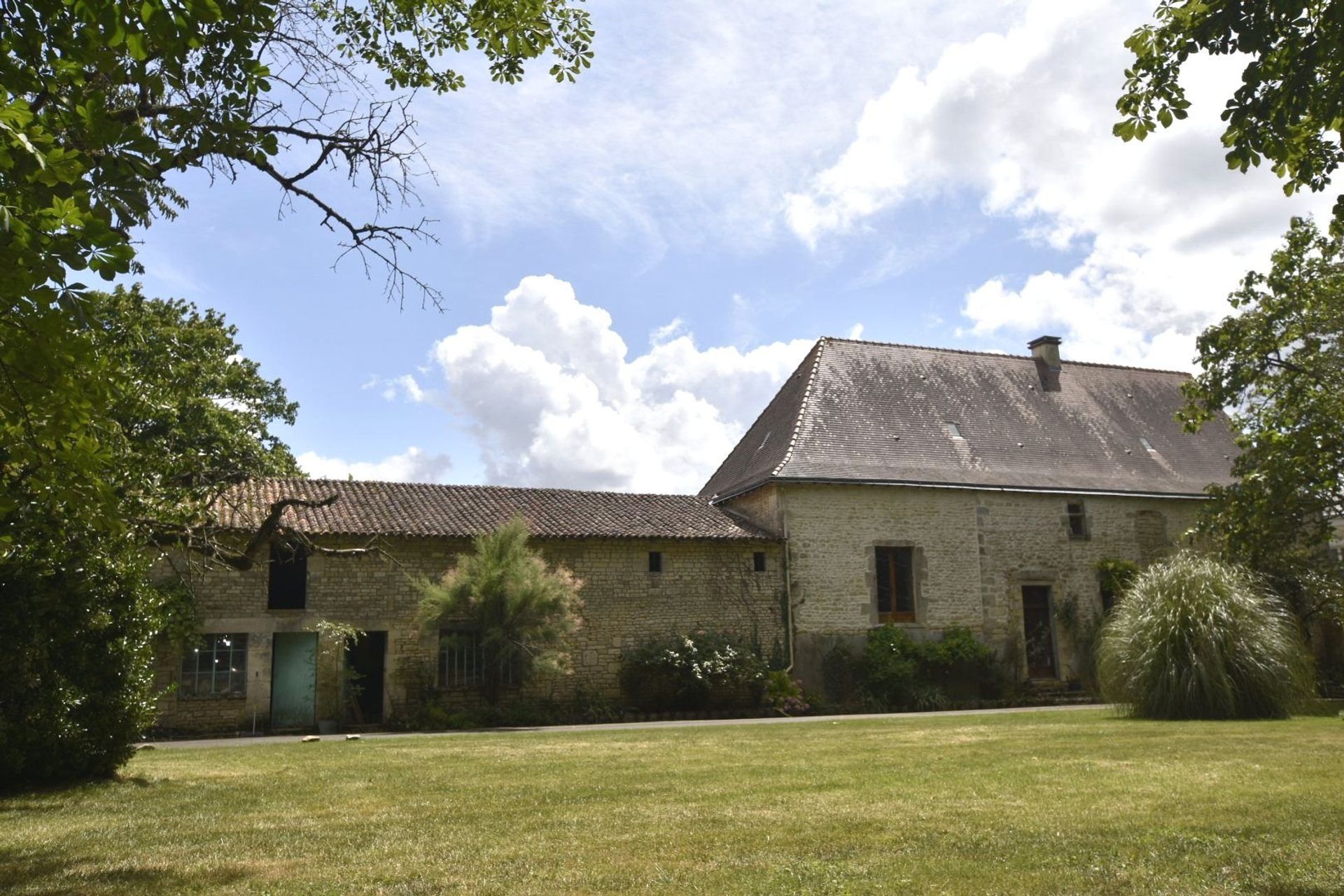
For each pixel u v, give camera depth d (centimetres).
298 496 1894
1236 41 540
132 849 550
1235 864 457
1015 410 2645
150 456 932
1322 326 1862
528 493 2203
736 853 507
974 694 2217
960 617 2280
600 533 1989
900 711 2089
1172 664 1388
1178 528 2553
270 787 826
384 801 734
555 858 502
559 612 1814
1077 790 710
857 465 2272
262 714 1691
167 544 977
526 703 1850
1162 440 2766
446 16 871
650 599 2033
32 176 344
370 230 820
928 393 2583
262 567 1734
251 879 466
